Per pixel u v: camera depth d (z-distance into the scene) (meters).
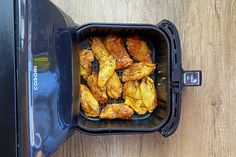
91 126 0.63
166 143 0.73
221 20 0.73
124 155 0.72
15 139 0.42
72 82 0.53
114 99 0.68
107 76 0.65
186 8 0.73
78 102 0.57
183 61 0.73
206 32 0.73
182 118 0.73
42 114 0.46
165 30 0.63
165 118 0.63
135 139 0.72
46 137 0.48
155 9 0.72
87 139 0.71
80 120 0.64
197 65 0.73
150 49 0.70
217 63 0.73
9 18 0.42
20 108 0.42
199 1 0.73
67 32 0.53
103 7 0.70
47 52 0.47
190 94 0.73
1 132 0.42
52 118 0.48
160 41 0.66
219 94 0.73
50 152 0.51
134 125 0.65
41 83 0.46
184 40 0.73
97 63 0.67
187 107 0.73
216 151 0.74
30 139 0.43
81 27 0.61
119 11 0.71
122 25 0.62
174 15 0.72
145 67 0.67
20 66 0.42
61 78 0.50
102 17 0.70
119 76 0.68
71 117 0.53
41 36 0.46
